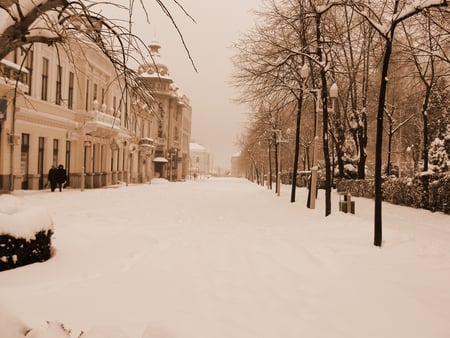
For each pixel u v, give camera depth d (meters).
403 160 50.94
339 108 30.06
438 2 9.28
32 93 28.20
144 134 64.31
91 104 37.66
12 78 22.00
